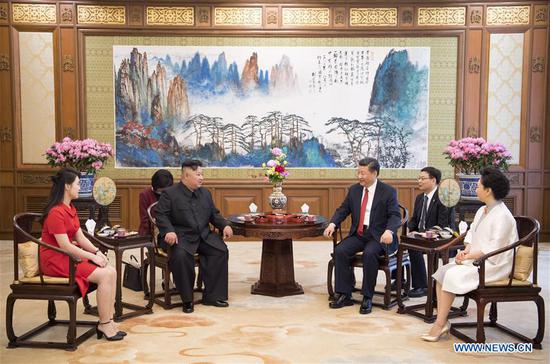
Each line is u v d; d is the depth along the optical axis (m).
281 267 5.09
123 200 7.88
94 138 7.83
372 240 4.73
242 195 7.92
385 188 4.84
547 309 4.62
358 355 3.52
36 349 3.63
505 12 7.66
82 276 3.73
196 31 7.71
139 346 3.68
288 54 7.78
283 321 4.27
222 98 7.83
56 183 3.87
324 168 7.91
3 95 7.74
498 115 7.80
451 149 6.58
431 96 7.81
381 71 7.79
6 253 6.91
